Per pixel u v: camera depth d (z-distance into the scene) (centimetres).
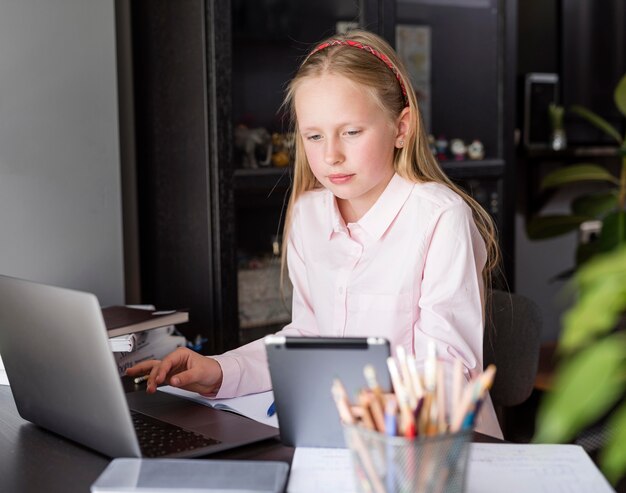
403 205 149
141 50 248
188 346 173
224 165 228
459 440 83
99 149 217
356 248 152
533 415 269
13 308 118
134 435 105
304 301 164
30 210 208
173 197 242
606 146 327
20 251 207
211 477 96
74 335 107
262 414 126
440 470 82
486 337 168
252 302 241
